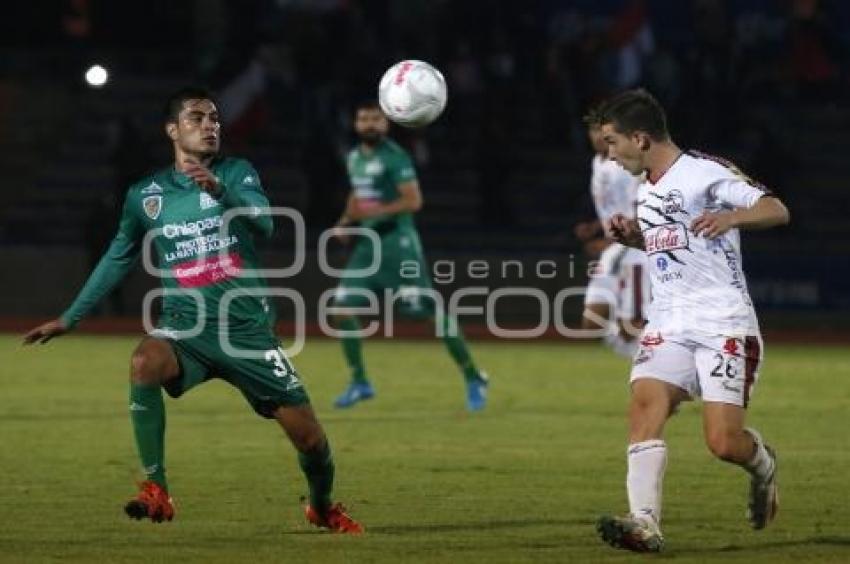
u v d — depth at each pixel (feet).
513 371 248.11
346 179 383.65
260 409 106.73
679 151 100.42
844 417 183.42
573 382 229.25
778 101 422.82
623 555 98.53
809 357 280.10
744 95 407.64
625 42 401.29
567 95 404.16
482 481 133.28
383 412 189.37
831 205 406.00
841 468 141.38
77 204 399.65
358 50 392.47
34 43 421.18
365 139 195.31
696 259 99.14
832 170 414.82
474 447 155.94
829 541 104.37
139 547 101.55
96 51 420.36
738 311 99.19
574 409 192.75
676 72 396.78
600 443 159.33
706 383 98.94
